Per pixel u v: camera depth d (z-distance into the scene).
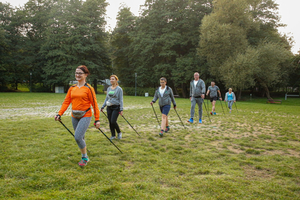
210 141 5.42
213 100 11.03
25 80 40.38
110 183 2.92
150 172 3.31
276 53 24.64
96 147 4.62
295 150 4.68
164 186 2.88
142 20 33.50
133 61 39.00
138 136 5.84
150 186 2.83
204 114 11.21
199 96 8.12
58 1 36.09
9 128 6.30
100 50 37.00
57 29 35.12
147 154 4.22
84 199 2.50
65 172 3.25
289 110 13.98
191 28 30.80
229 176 3.18
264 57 24.98
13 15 38.72
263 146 4.96
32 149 4.34
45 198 2.49
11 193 2.61
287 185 2.94
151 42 31.17
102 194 2.62
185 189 2.78
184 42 30.20
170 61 34.34
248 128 7.26
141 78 35.44
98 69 36.94
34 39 40.41
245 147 4.92
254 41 28.09
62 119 8.38
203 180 3.04
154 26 32.38
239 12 24.88
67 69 35.50
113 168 3.44
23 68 39.16
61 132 5.94
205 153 4.35
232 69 23.92
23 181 2.92
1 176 3.09
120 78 42.25
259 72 25.34
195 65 29.70
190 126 7.56
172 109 13.23
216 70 26.86
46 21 38.31
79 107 3.53
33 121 7.64
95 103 3.65
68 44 35.41
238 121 8.76
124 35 38.84
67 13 35.22
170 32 31.16
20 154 4.02
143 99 24.11
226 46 25.09
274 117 10.22
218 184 2.90
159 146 4.82
